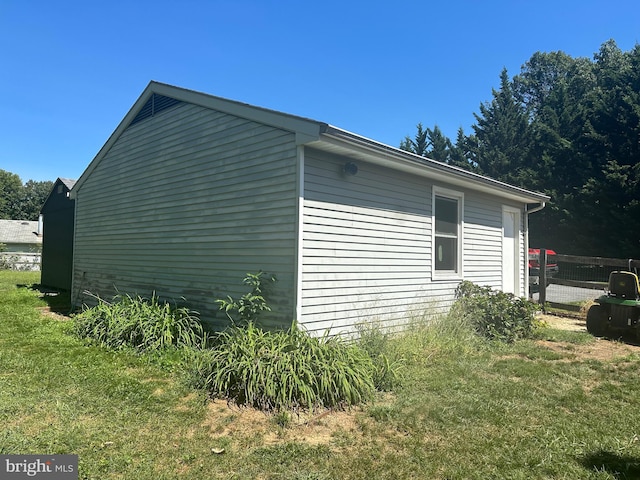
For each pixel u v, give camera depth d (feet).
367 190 20.03
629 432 11.06
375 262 20.40
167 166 24.29
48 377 14.83
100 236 30.86
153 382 14.70
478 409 12.41
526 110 107.04
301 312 16.58
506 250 33.19
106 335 20.54
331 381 12.74
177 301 22.74
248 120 19.10
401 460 9.46
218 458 9.47
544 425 11.45
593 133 70.90
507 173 88.48
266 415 12.01
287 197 17.13
